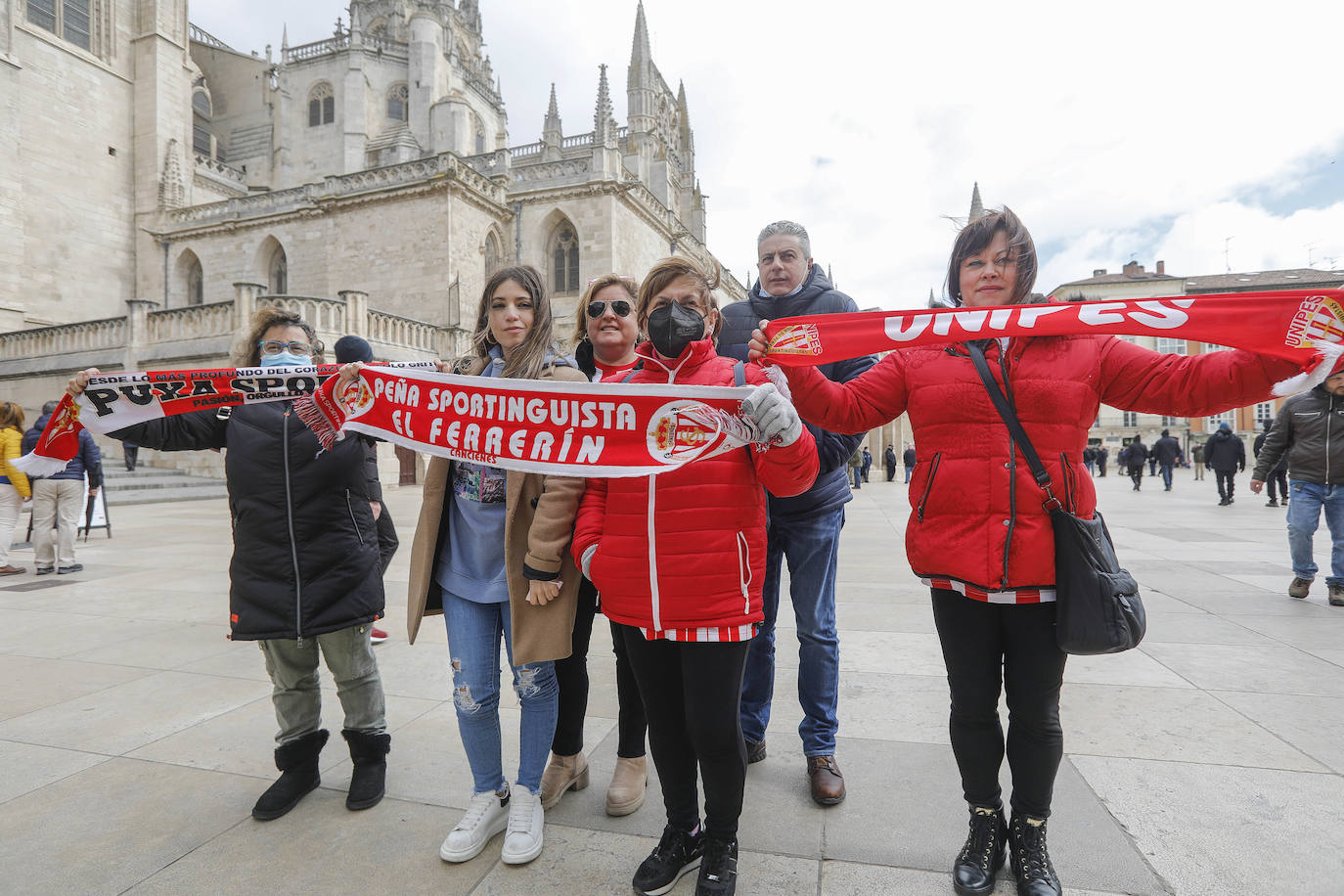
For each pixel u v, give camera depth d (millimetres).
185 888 2043
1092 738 2949
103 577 6953
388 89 38750
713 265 2332
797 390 2109
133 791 2633
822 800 2457
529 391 2238
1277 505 14172
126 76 30031
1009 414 1926
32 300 26219
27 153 26188
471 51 48156
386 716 3336
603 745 3043
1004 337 1978
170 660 4242
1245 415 49781
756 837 2271
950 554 1988
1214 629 4656
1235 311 1803
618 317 2760
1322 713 3197
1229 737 2945
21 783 2703
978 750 2039
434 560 2455
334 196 25938
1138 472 20891
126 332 20969
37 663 4188
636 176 31031
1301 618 4949
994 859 2020
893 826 2332
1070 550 1841
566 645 2303
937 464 2039
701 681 1964
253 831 2355
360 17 41844
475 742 2328
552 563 2195
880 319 2070
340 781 2725
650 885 2000
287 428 2502
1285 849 2121
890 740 3004
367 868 2148
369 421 2492
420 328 21875
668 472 1996
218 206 29312
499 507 2420
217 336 19266
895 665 4023
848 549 8766
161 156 30266
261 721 3309
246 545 2480
